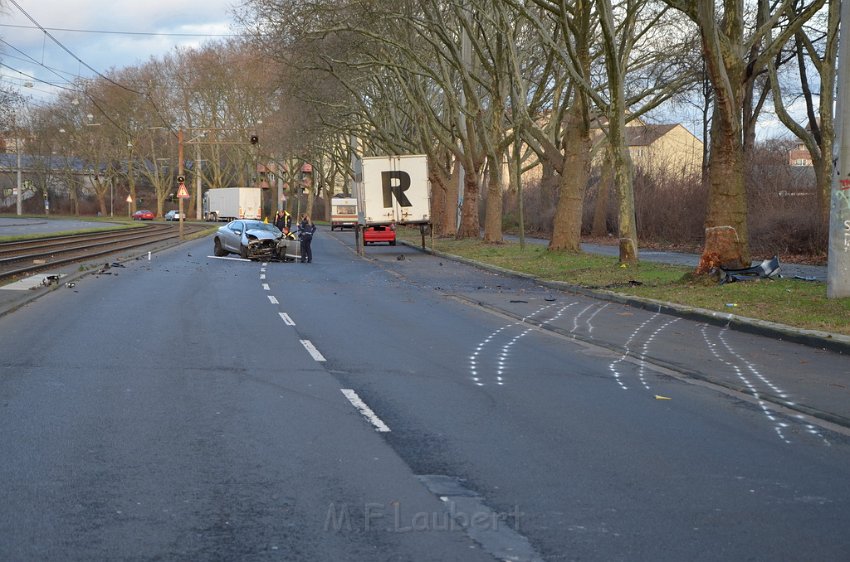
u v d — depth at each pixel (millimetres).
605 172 55531
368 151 77688
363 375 10805
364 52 41125
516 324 16453
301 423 8219
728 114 20531
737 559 5047
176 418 8344
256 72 77000
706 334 15078
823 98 31484
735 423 8555
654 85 42438
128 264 31547
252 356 12102
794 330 14289
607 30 24422
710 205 21453
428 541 5246
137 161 112688
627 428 8258
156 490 6148
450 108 48719
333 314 17469
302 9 35031
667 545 5242
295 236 49250
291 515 5668
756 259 33312
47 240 46906
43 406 8766
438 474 6645
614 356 12758
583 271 26422
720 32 20453
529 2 35781
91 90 94688
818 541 5348
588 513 5801
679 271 25172
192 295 20766
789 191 38562
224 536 5285
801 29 31547
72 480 6348
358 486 6312
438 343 13734
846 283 16766
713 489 6379
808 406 9367
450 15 42062
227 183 118875
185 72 92688
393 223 42094
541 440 7738
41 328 14523
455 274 29656
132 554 4984
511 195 69438
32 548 5055
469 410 8922
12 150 110688
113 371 10758
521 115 33594
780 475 6777
